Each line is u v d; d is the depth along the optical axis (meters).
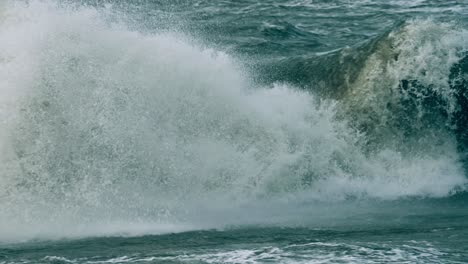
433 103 45.44
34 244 29.64
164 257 26.20
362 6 94.56
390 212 37.06
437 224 33.28
